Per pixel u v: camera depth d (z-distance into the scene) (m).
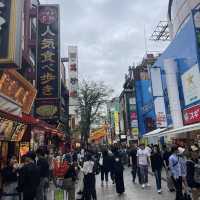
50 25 21.19
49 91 20.62
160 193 13.43
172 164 10.95
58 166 11.16
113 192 14.48
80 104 46.12
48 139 23.72
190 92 22.17
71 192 11.00
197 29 20.41
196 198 9.07
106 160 17.09
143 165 15.53
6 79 12.73
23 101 15.66
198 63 20.17
